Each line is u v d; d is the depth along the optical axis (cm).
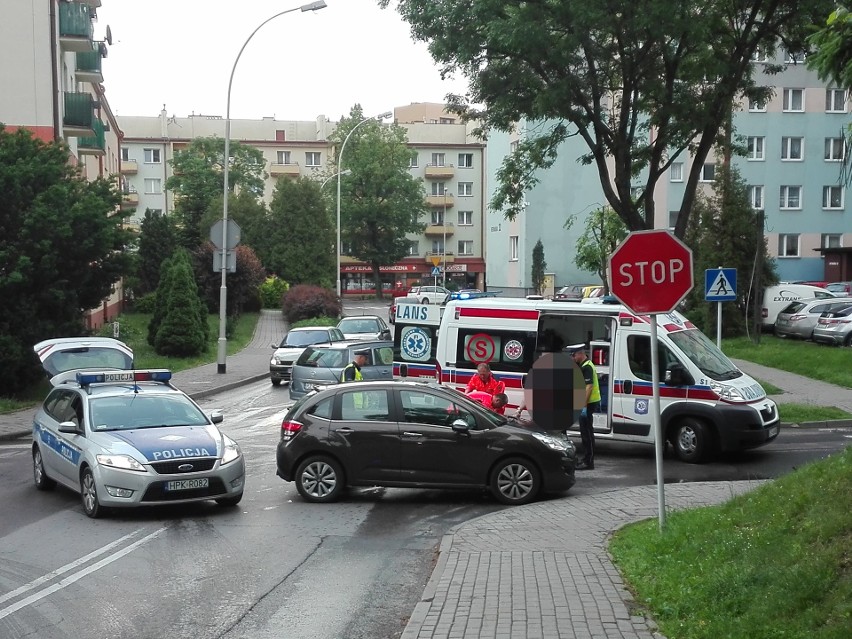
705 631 545
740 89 1986
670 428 1406
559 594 675
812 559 570
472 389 1420
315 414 1145
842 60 640
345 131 7594
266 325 5038
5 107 3000
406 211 7531
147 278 5062
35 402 2275
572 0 1631
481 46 1797
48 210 2222
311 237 6244
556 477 1102
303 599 721
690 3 1644
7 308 2264
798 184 5159
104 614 686
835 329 2942
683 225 1939
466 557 801
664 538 770
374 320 3334
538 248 5334
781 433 1675
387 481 1120
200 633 640
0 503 1143
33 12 3000
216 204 6025
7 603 717
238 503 1124
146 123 8888
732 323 3353
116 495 1013
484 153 8581
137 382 1237
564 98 1736
